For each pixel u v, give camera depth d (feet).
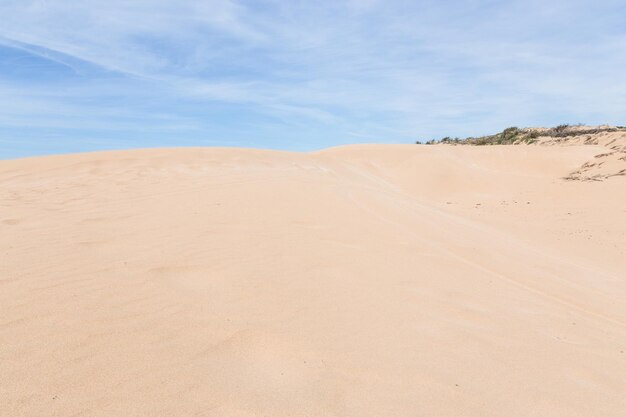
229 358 7.37
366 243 15.67
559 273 16.16
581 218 33.27
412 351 8.04
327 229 17.06
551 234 27.20
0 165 41.83
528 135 117.08
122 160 42.04
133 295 9.73
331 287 11.07
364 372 7.17
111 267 11.43
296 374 7.00
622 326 11.07
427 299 10.89
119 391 6.20
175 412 5.80
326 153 74.64
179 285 10.53
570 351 8.77
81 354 7.14
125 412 5.74
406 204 27.43
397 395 6.56
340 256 13.75
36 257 12.02
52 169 38.45
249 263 12.37
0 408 5.66
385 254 14.58
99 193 24.52
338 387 6.68
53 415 5.59
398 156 70.85
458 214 31.94
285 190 24.44
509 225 29.45
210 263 12.17
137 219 17.24
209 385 6.51
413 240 17.07
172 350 7.49
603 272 17.80
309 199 22.49
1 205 20.72
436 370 7.40
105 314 8.70
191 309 9.21
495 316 10.33
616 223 30.71
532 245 22.79
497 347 8.54
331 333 8.54
